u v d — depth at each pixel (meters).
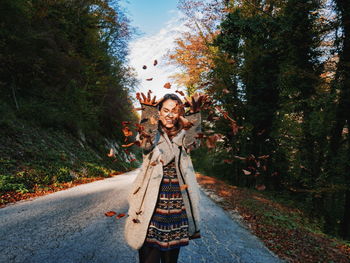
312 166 8.14
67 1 15.80
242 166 12.17
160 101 1.46
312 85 7.71
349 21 6.58
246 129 9.91
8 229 3.34
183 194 1.40
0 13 9.75
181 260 2.80
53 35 13.04
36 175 7.30
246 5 10.59
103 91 19.27
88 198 5.79
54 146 10.73
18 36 10.55
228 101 10.82
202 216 5.06
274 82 9.34
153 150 1.40
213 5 11.15
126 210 4.76
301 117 9.09
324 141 7.93
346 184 6.83
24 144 8.93
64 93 14.71
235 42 9.71
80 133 15.38
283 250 3.77
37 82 12.91
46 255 2.61
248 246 3.62
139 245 1.30
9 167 7.00
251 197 8.23
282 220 5.67
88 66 17.38
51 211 4.43
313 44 7.78
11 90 11.10
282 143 9.82
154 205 1.33
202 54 12.66
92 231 3.46
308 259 3.60
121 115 22.84
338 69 7.02
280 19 8.12
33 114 11.23
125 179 10.84
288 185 10.54
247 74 10.74
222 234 4.02
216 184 10.73
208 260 2.91
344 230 7.01
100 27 18.06
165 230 1.32
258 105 9.90
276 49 9.09
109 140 21.48
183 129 1.38
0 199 5.18
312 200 8.10
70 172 9.26
